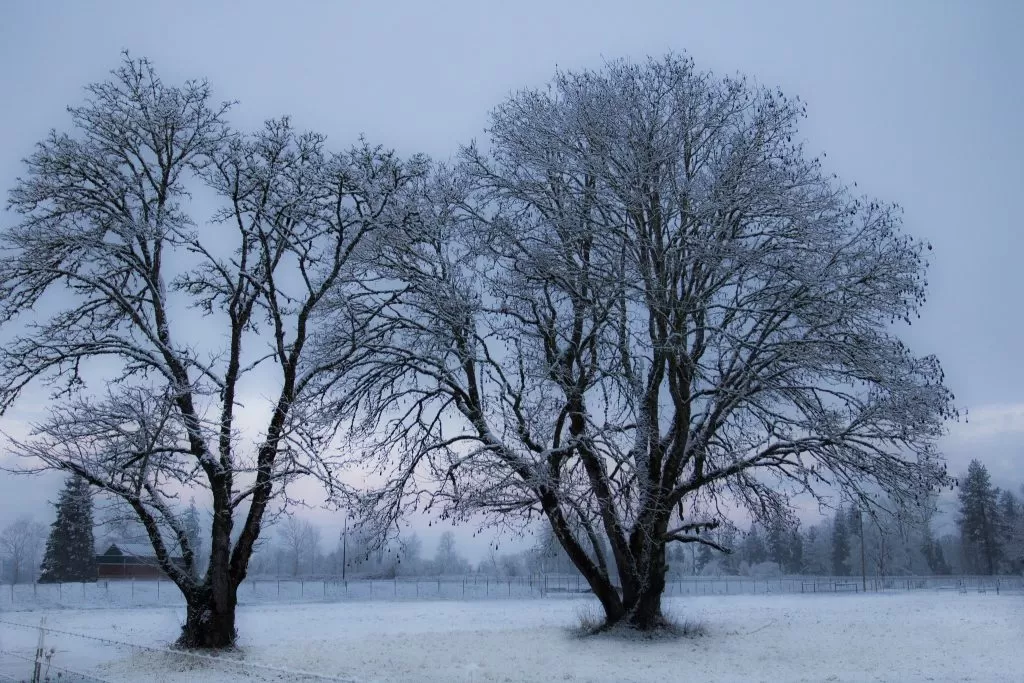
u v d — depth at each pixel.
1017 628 29.89
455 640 25.50
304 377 22.58
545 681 17.62
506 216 24.53
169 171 22.88
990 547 95.62
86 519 22.70
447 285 23.83
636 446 23.98
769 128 24.00
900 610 41.59
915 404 21.31
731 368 23.55
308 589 66.94
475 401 24.58
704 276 23.64
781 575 111.62
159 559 21.17
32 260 21.23
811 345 22.44
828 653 22.28
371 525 23.78
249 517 21.72
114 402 20.34
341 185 22.19
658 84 24.38
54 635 28.36
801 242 23.20
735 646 23.45
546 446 22.92
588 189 23.70
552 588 73.81
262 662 19.69
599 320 23.23
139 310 22.56
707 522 24.72
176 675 17.77
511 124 24.94
